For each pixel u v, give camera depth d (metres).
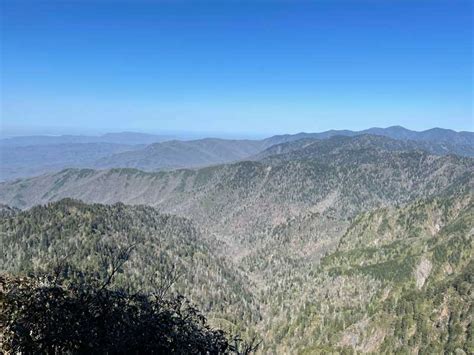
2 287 29.22
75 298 30.31
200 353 32.75
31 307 28.44
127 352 30.14
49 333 28.14
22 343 27.36
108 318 30.53
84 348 28.89
